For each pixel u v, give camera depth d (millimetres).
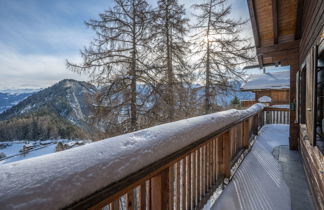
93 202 677
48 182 565
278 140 4895
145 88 6883
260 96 11656
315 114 1849
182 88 8125
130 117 6582
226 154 2559
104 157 764
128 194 1011
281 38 4352
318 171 1810
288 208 1980
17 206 484
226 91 9273
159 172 1204
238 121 2816
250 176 2764
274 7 3703
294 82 4137
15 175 552
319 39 1964
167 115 7070
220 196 2230
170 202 1455
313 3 2369
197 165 1911
